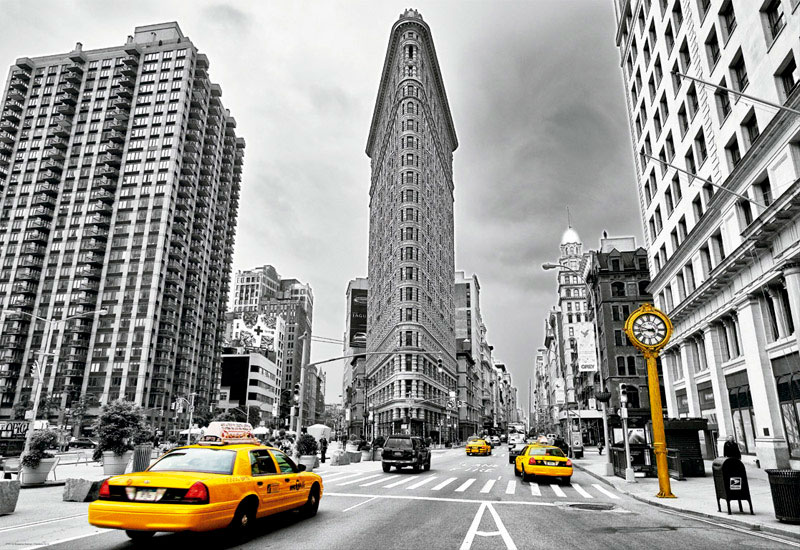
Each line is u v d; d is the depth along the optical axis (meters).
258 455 9.65
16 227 105.69
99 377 92.88
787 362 21.52
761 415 22.91
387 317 87.44
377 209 108.38
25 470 17.36
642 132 42.03
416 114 87.81
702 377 31.64
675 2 32.34
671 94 34.03
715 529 10.30
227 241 140.50
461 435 118.50
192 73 114.12
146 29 121.00
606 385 61.88
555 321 124.31
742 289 24.58
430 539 8.77
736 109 24.89
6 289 101.19
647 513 12.57
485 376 174.38
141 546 8.08
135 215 102.19
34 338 97.88
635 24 42.25
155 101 110.00
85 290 97.62
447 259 108.19
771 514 11.66
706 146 28.52
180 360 105.31
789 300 21.09
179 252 106.06
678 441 22.09
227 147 137.50
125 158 106.75
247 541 8.47
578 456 39.19
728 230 26.22
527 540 8.81
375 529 9.65
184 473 8.15
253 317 136.75
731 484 11.88
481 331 168.00
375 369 97.94
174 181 105.06
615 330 62.22
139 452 17.23
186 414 102.94
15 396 94.06
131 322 95.50
